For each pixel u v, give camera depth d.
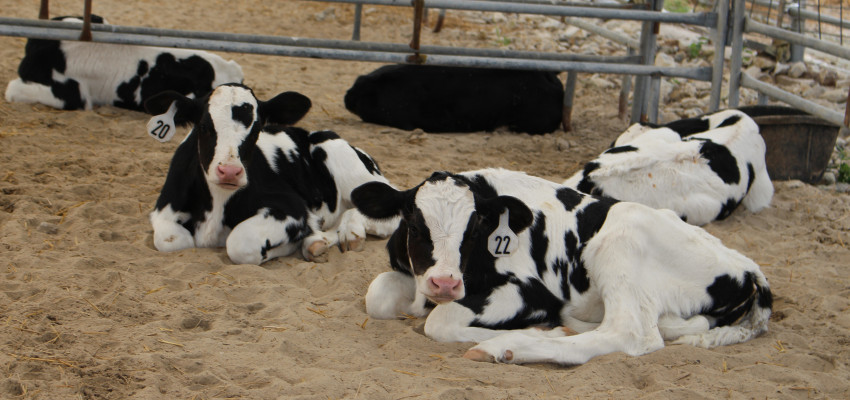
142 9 13.24
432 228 4.04
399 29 13.55
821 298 5.04
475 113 9.03
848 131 9.67
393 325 4.44
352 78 10.70
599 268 4.36
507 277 4.37
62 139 7.37
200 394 3.48
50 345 3.85
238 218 5.37
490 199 4.18
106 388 3.47
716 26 8.85
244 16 13.55
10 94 8.24
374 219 4.39
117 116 8.42
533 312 4.41
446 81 8.88
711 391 3.75
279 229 5.36
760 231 6.48
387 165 7.42
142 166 6.82
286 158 5.75
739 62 8.98
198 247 5.44
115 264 4.95
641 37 9.49
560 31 13.90
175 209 5.43
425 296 4.20
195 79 8.72
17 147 6.96
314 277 5.11
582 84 11.52
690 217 6.48
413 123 8.93
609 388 3.76
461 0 7.84
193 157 5.39
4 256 4.90
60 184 6.26
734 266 4.48
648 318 4.25
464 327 4.24
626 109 10.00
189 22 12.69
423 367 3.92
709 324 4.56
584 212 4.58
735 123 7.18
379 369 3.79
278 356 3.91
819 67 11.48
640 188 6.35
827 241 6.30
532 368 4.01
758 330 4.50
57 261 4.89
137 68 8.55
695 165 6.56
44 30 7.50
